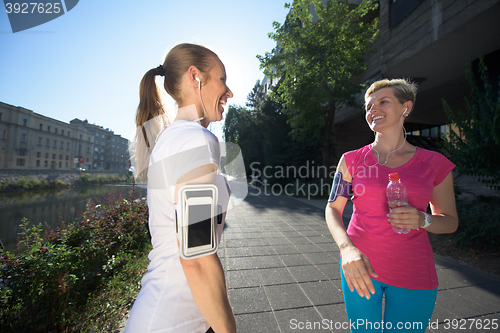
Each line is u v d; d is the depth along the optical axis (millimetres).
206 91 806
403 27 8258
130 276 3008
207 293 575
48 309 2121
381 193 1281
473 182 7789
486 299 2688
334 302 2625
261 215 7867
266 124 17906
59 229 3223
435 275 1216
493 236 3850
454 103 13828
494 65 7543
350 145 18406
